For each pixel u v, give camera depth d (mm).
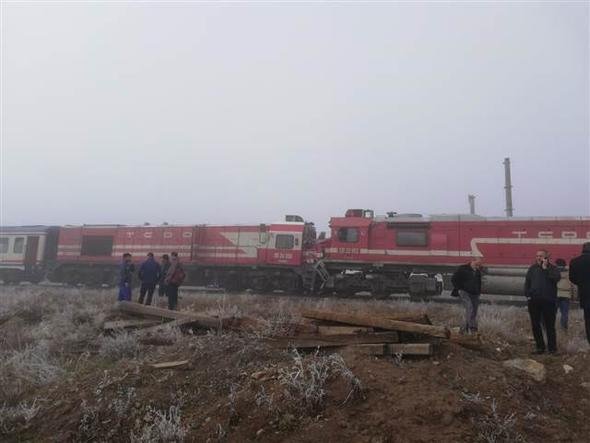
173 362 6641
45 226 31984
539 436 4703
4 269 32312
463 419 4668
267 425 4895
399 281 21125
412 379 5297
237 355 6375
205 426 5113
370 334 6410
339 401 5047
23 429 5664
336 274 22719
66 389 6449
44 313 12727
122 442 5227
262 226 25047
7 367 7496
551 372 6375
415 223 21172
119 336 8414
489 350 6934
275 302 16344
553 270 7621
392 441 4406
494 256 19734
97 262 29109
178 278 13523
